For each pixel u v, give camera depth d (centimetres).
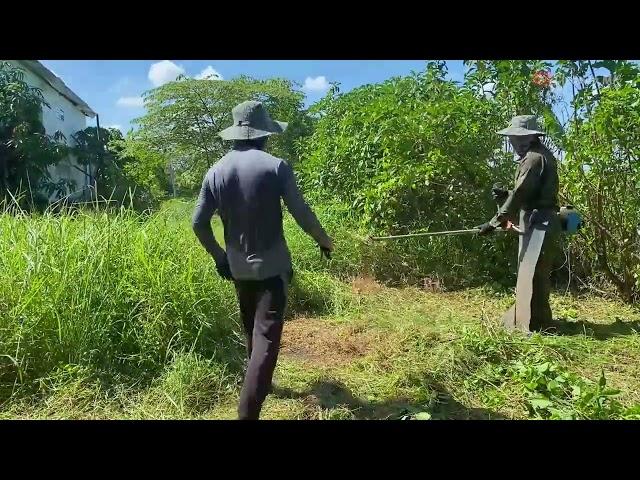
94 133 1334
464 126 663
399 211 704
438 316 543
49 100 1250
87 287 391
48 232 428
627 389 379
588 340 470
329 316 552
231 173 306
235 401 361
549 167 483
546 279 495
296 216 310
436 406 358
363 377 400
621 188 563
